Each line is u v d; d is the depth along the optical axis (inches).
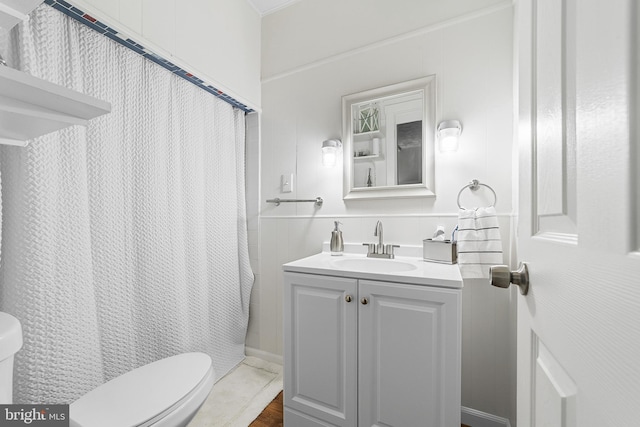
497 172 53.1
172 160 57.7
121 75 49.5
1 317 23.4
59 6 40.1
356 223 66.6
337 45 69.8
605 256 10.8
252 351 78.6
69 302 40.2
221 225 70.6
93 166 45.2
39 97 21.3
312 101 72.5
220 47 66.9
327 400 47.4
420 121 59.7
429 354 40.2
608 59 10.5
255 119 79.7
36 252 36.8
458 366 38.5
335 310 46.9
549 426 16.7
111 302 46.9
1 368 21.4
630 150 9.5
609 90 10.5
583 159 12.4
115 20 45.4
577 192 13.0
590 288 11.9
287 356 51.4
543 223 18.8
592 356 11.6
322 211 70.7
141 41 49.5
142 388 37.3
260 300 78.2
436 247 53.8
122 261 48.8
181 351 57.3
